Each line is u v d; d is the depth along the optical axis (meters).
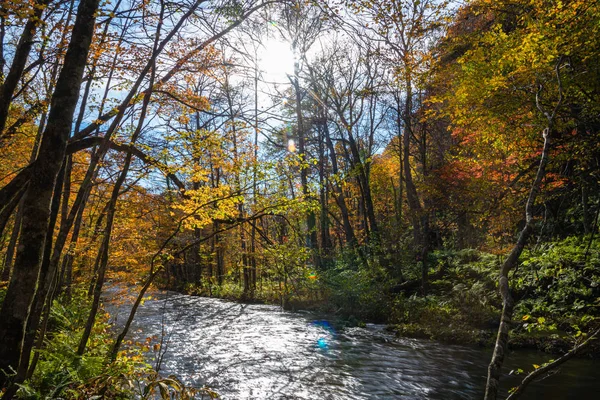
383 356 11.44
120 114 5.84
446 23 13.37
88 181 5.69
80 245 10.34
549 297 12.61
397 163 39.00
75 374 5.25
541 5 10.23
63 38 6.49
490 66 10.71
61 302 10.01
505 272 2.59
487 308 14.36
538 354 10.55
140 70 6.99
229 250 13.38
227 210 7.05
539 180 3.21
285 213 7.42
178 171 6.87
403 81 15.65
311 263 26.62
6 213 7.09
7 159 9.94
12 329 4.14
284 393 8.51
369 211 24.45
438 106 20.09
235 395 8.35
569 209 15.30
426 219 18.98
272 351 12.05
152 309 20.77
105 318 10.64
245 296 24.94
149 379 6.23
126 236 10.49
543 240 14.37
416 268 20.69
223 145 7.24
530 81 10.15
